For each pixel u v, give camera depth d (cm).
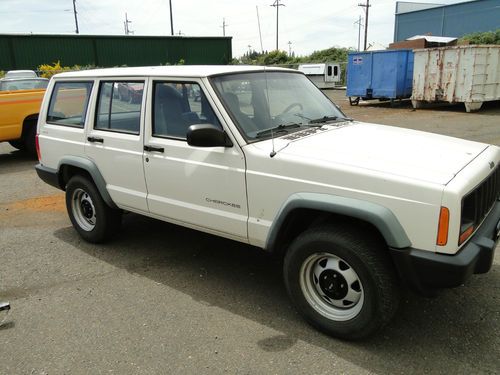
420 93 1614
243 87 381
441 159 309
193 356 309
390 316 297
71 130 487
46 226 578
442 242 268
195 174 372
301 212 324
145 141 409
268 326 341
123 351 317
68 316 363
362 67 1800
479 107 1506
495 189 346
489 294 373
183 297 387
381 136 365
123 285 412
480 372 284
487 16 3634
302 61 4141
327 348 312
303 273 327
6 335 340
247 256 466
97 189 480
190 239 515
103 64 3584
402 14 4291
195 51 3888
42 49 3359
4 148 1172
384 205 281
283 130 370
